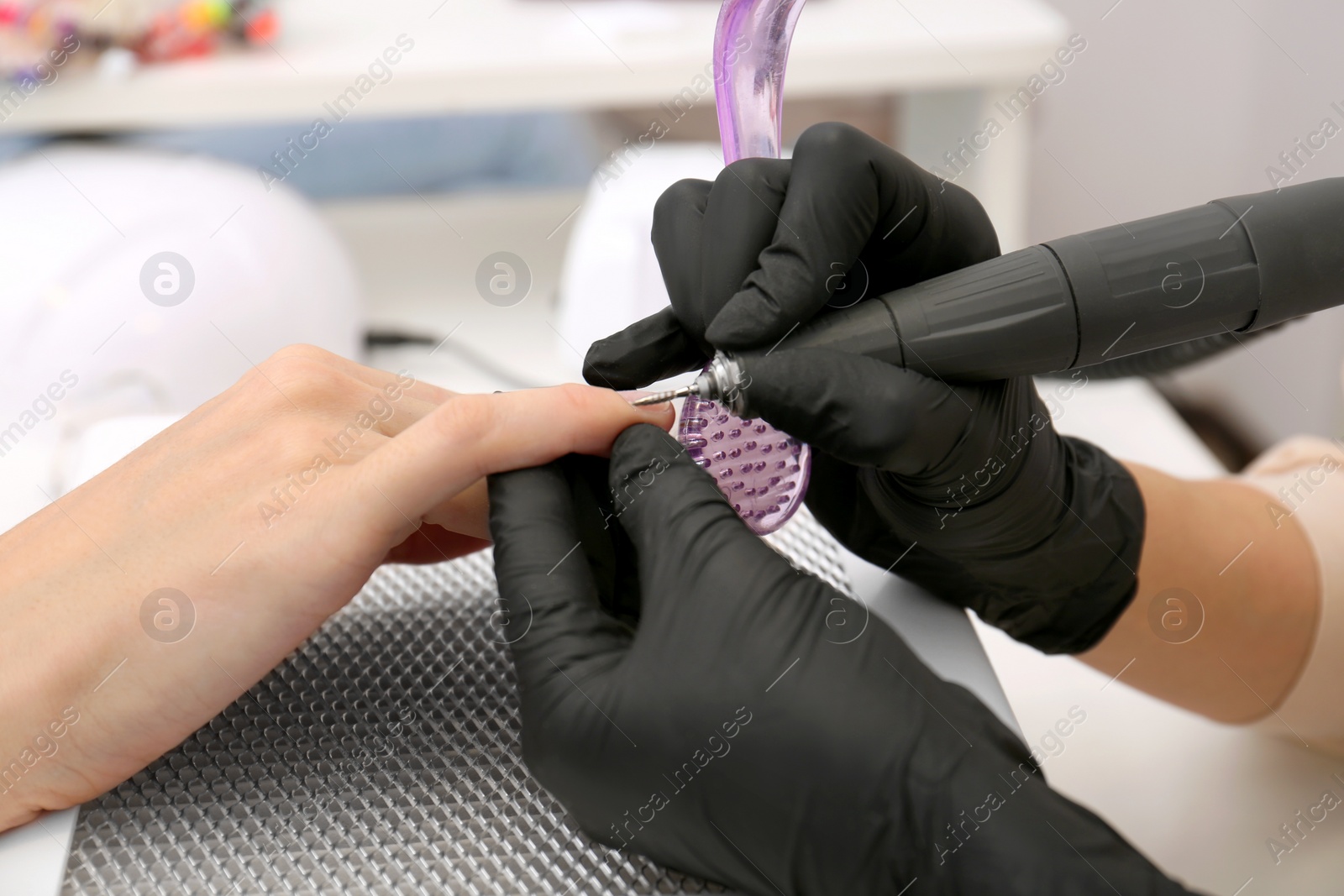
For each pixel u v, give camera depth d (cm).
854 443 37
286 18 80
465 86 72
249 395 42
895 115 98
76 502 41
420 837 36
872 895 34
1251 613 47
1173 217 38
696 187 42
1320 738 50
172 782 37
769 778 34
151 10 74
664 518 37
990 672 39
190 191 59
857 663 35
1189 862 46
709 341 38
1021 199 79
